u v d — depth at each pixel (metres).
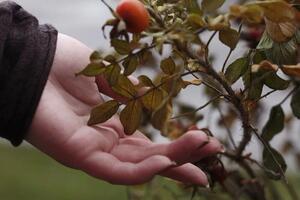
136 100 0.46
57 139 0.51
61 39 0.56
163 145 0.50
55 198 1.68
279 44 0.48
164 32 0.41
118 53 0.42
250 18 0.40
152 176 0.48
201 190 0.75
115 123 0.53
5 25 0.53
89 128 0.52
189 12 0.44
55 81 0.54
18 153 2.10
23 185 1.79
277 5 0.41
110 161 0.50
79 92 0.54
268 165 0.58
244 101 0.49
